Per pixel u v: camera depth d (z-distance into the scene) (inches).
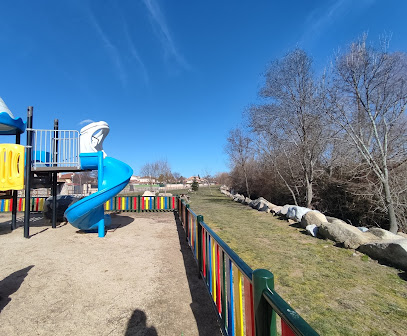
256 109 614.9
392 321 117.9
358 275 174.2
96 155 300.0
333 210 506.9
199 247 166.4
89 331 108.7
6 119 273.3
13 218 327.3
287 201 745.6
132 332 108.2
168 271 179.8
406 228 368.8
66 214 275.7
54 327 111.5
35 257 211.0
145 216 477.7
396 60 350.6
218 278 108.1
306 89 526.3
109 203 556.1
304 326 36.2
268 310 52.9
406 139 371.9
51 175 343.6
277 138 604.1
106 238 282.8
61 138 300.8
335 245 250.4
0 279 164.2
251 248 243.6
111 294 143.9
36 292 145.6
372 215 404.2
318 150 526.6
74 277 168.1
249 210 579.8
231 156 1120.8
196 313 124.0
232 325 86.8
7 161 266.2
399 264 188.7
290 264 197.0
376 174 368.5
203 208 636.1
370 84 368.5
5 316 119.9
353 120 406.6
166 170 2224.4
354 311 126.8
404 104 351.3
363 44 371.2
